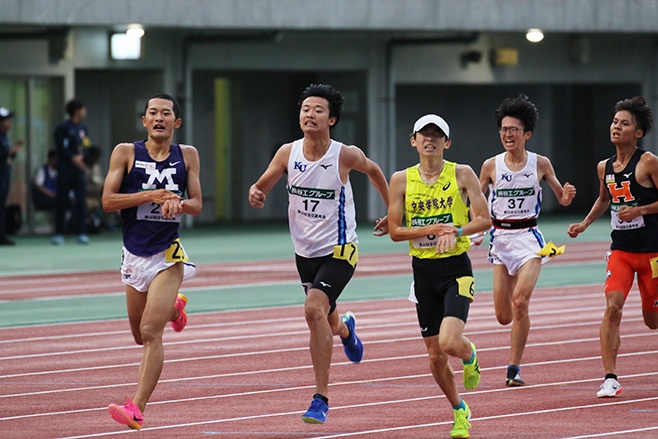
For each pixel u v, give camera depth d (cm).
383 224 2383
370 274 4847
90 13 5994
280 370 2778
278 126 7875
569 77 8088
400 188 2156
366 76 7519
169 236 2194
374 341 3206
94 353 3023
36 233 6700
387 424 2186
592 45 8144
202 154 7656
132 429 2148
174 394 2491
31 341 3212
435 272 2125
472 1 6831
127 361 2909
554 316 3684
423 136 2128
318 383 2116
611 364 2442
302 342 3195
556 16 7056
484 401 2402
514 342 2586
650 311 2530
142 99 7038
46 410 2330
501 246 2712
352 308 3872
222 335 3319
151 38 6906
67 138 6028
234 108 7738
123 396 2475
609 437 2058
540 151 8531
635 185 2472
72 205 6525
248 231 7031
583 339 3231
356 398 2441
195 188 2238
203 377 2688
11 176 6544
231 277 4738
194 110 7588
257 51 7200
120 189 2233
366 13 6581
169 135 2231
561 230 6994
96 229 6700
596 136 8619
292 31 6938
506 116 2723
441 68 7762
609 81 8225
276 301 4038
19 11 5819
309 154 2258
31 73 6494
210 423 2202
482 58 7862
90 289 4359
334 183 2252
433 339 2125
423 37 7556
